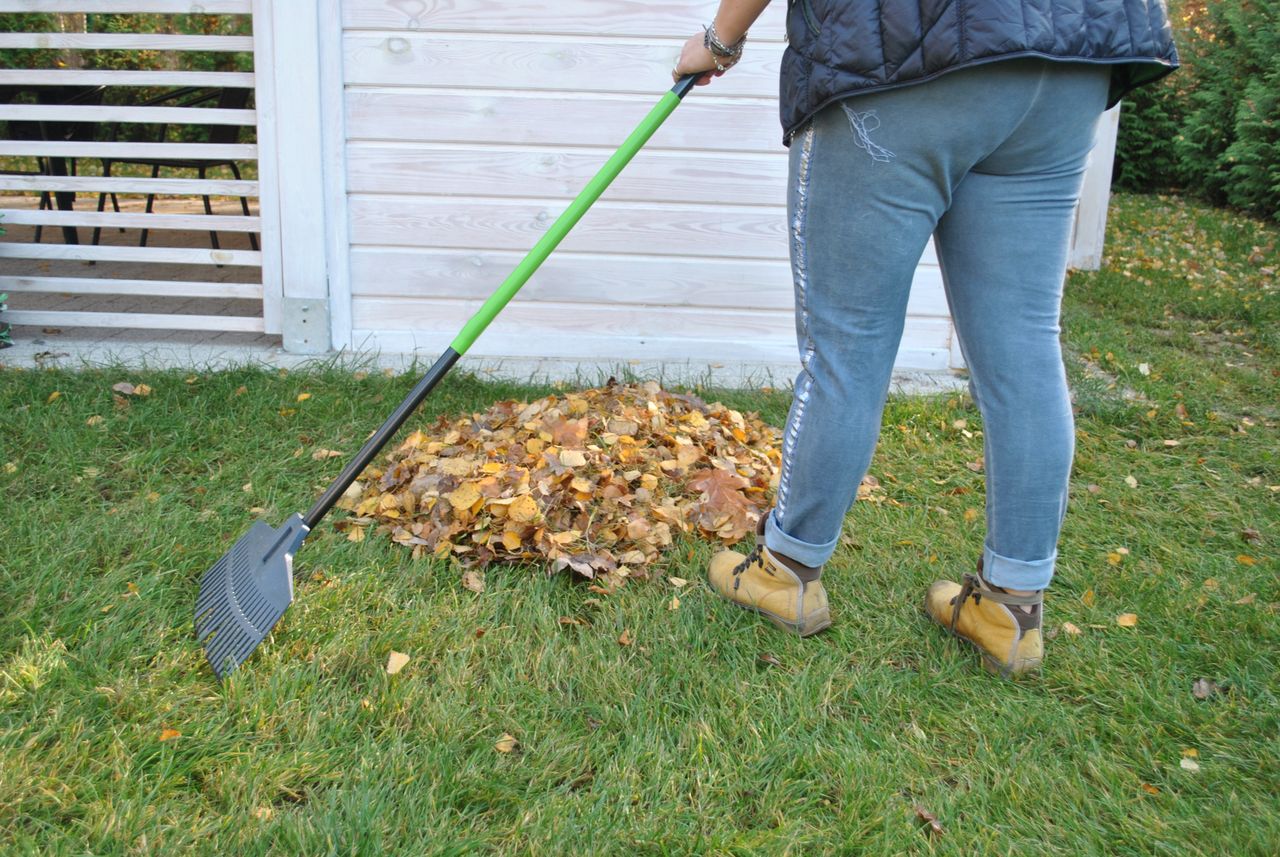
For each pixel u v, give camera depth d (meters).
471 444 2.82
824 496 1.94
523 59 3.75
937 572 2.36
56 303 4.85
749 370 3.99
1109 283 5.79
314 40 3.68
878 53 1.60
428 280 3.99
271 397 3.31
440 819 1.54
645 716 1.80
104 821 1.48
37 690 1.75
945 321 4.06
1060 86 1.63
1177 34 9.92
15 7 3.69
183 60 9.63
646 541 2.39
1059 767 1.72
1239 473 3.10
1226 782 1.68
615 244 3.95
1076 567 2.44
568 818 1.54
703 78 2.07
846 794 1.63
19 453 2.85
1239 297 5.52
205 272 5.66
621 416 2.98
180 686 1.82
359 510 2.55
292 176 3.82
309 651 1.94
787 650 2.04
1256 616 2.19
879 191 1.69
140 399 3.29
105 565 2.25
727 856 1.50
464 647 1.99
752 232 3.94
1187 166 9.45
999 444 1.84
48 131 5.52
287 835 1.47
